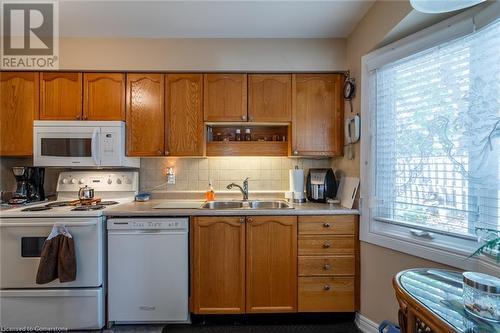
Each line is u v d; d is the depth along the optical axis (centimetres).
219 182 257
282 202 240
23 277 182
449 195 141
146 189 254
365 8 182
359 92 201
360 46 198
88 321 184
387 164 178
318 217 196
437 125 146
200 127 223
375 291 182
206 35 217
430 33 148
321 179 236
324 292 196
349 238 197
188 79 223
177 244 190
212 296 194
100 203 223
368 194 188
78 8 180
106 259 192
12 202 214
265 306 195
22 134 219
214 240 194
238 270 195
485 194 126
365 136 191
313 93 225
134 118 222
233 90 223
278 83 225
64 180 240
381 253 178
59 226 180
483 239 122
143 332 188
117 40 218
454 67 138
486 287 83
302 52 221
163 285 190
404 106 166
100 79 220
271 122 226
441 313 86
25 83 218
